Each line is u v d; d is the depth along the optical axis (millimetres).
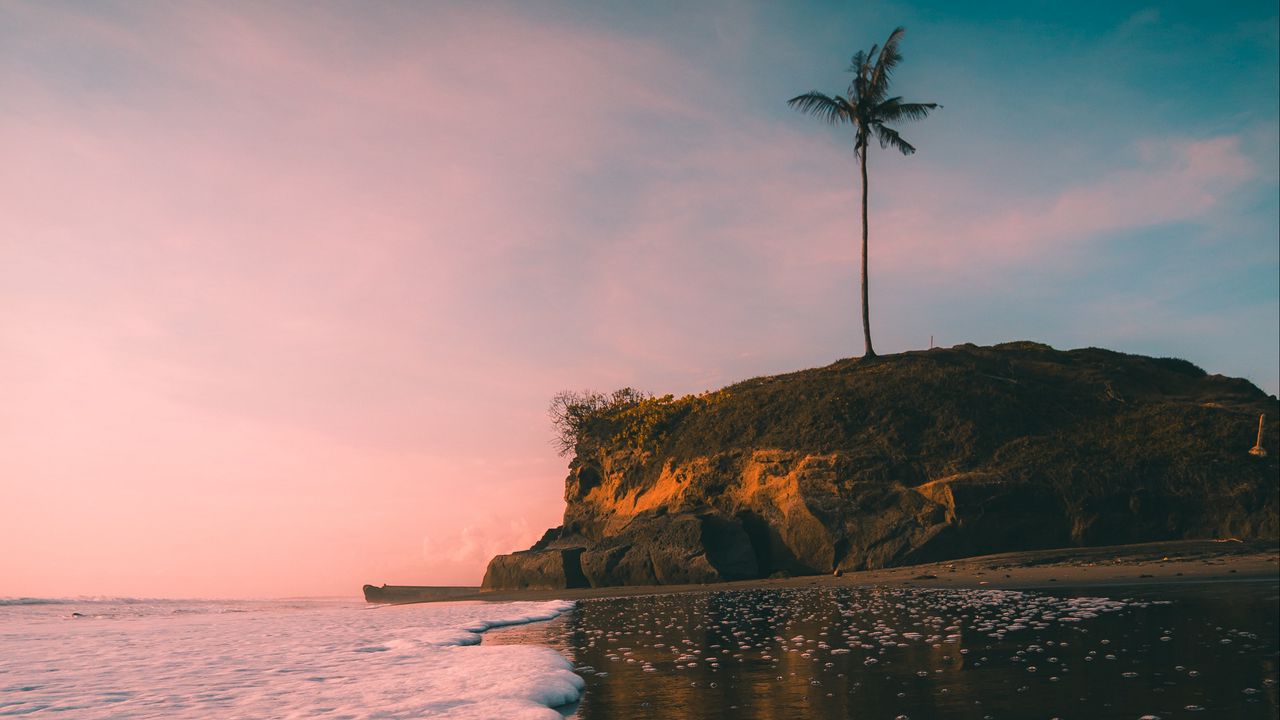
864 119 42844
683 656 8445
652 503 35344
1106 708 4902
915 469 29094
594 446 40656
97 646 11758
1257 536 23875
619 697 6043
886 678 6367
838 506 28266
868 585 21875
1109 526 25281
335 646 11133
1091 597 13633
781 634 10242
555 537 38594
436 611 20141
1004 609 12039
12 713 6004
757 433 34469
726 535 29281
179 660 9578
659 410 39906
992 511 25719
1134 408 31938
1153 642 7723
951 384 33875
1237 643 7473
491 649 9727
